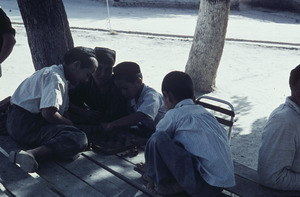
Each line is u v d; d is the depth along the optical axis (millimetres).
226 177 2635
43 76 3424
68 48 5227
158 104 3885
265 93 8836
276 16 24844
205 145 2662
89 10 21516
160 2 24844
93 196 2814
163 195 2859
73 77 3545
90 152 3600
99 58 4012
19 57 10852
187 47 13422
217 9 8008
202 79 8562
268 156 2854
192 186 2633
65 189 2898
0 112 4078
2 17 3787
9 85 8398
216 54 8375
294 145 2814
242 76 10234
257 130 6582
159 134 2699
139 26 16938
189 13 23500
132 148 3725
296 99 2861
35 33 5008
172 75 2898
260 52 13227
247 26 18828
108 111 4238
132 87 3812
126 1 24031
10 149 3537
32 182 2920
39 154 3225
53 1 4938
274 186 2910
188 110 2812
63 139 3314
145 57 11688
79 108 4195
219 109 3891
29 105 3518
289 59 12469
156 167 2719
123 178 3119
